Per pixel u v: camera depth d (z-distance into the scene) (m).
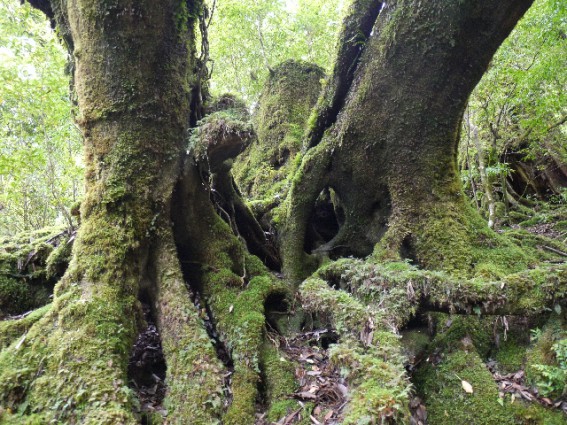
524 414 3.61
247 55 14.91
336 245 7.08
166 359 4.20
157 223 5.00
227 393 4.03
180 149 5.38
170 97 5.22
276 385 4.21
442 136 6.06
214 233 5.80
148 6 4.72
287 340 5.21
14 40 7.11
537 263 5.46
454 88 5.79
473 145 10.72
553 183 13.13
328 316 4.80
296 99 11.49
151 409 3.87
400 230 5.93
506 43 8.95
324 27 15.73
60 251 5.47
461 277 5.04
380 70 5.99
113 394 3.43
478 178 11.47
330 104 7.06
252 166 11.28
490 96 9.37
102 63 4.85
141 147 4.96
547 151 12.70
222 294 5.25
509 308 4.14
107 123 4.92
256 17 13.05
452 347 4.37
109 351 3.77
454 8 5.13
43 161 7.72
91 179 4.91
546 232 9.58
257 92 15.20
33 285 5.54
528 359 4.08
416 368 4.38
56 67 7.55
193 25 5.73
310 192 7.01
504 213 11.08
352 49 6.63
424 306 4.55
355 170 6.68
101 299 4.12
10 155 7.49
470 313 4.29
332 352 3.89
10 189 8.58
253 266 6.07
